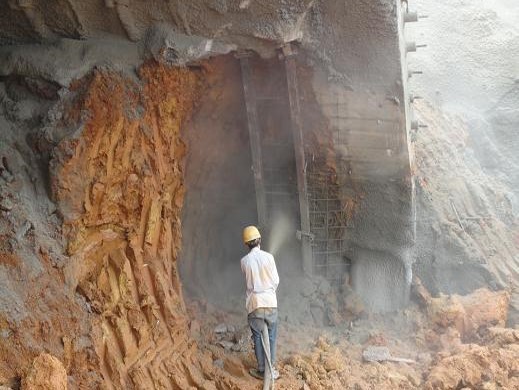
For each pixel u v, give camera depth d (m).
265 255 7.88
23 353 6.08
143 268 7.68
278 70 8.42
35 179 6.93
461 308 9.52
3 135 7.00
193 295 9.62
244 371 8.09
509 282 10.41
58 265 6.69
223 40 7.76
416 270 10.34
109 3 7.21
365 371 8.56
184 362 7.75
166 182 8.11
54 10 7.33
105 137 7.18
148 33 7.54
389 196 9.37
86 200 7.02
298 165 9.05
